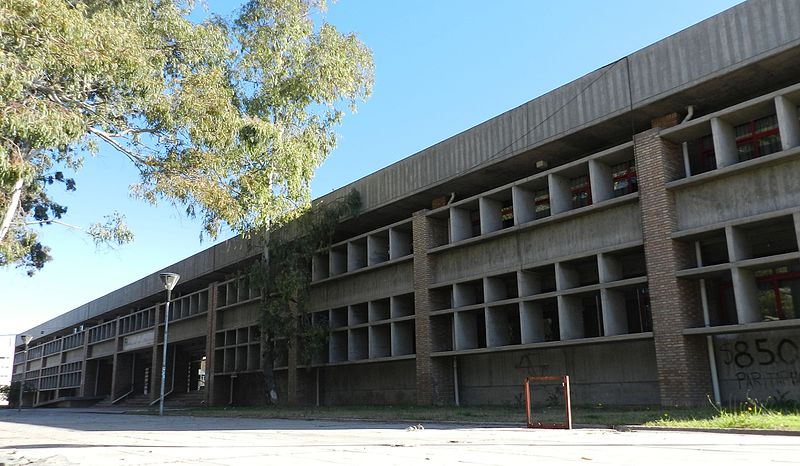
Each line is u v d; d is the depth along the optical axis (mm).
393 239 29562
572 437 11445
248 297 40031
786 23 16531
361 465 7645
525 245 23641
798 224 16141
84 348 63750
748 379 18125
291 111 27141
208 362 42812
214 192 18875
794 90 16594
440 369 26594
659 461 7555
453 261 26469
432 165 26812
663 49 19188
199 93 18562
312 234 30859
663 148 19359
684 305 18359
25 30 13672
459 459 8141
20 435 16656
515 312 25797
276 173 21391
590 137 21828
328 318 33219
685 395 17719
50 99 16141
